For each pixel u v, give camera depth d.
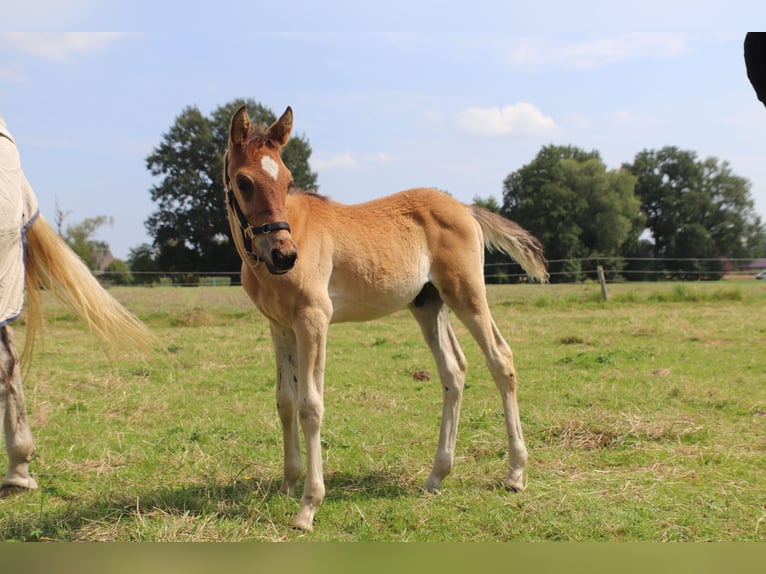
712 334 12.17
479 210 5.40
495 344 5.01
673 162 60.78
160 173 45.12
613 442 5.75
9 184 4.26
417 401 7.55
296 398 4.67
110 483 4.89
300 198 4.55
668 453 5.46
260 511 4.31
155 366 9.54
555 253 49.12
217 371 9.31
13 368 4.44
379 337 12.67
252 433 6.21
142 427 6.50
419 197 5.07
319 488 4.19
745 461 5.24
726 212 59.75
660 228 61.25
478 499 4.57
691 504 4.40
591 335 12.28
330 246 4.49
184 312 16.33
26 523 4.09
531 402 7.36
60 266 4.84
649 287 23.89
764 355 10.03
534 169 50.66
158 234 45.16
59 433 6.17
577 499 4.45
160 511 4.20
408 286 4.82
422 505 4.48
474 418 6.65
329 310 4.34
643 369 9.06
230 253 46.03
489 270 36.84
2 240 4.20
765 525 4.09
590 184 49.31
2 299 4.23
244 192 4.09
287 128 4.29
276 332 4.61
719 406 6.96
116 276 37.59
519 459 4.85
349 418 6.77
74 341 12.13
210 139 43.53
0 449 5.73
